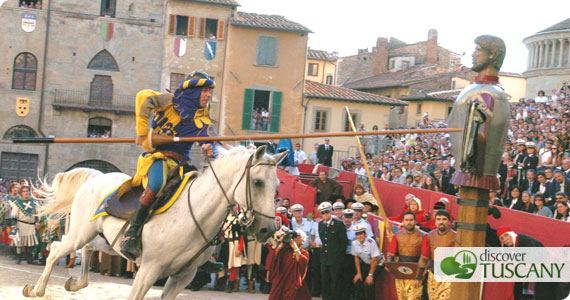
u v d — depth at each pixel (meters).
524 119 29.50
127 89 45.56
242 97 45.12
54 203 9.89
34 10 44.69
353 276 13.88
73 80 45.22
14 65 44.78
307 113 45.88
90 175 9.81
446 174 20.05
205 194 7.93
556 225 10.98
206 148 8.34
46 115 44.97
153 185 8.02
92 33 45.22
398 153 26.14
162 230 7.91
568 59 52.22
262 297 14.43
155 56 45.56
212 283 16.30
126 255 8.18
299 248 12.02
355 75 68.94
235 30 45.03
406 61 66.25
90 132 45.78
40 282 9.60
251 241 14.89
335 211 14.45
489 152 7.35
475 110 7.29
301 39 45.72
